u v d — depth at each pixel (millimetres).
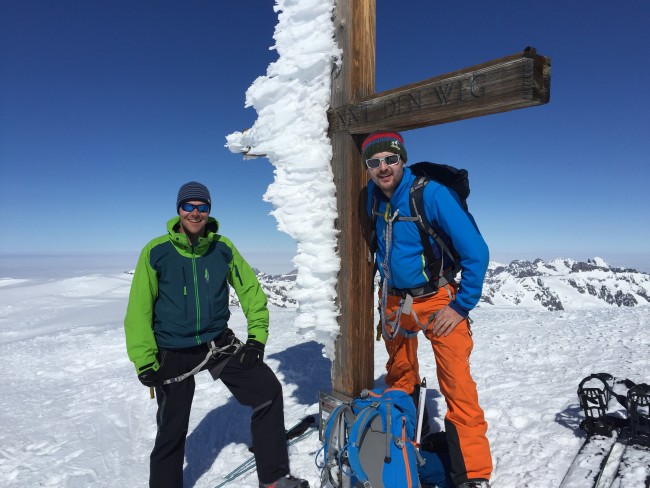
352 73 2836
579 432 2951
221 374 2645
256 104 3260
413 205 2287
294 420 3734
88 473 3514
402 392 2342
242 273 2795
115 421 4652
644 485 2193
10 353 8586
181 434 2541
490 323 7773
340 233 2982
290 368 5410
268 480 2631
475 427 2246
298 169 3025
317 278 3035
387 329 2641
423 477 2414
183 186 2535
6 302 26969
